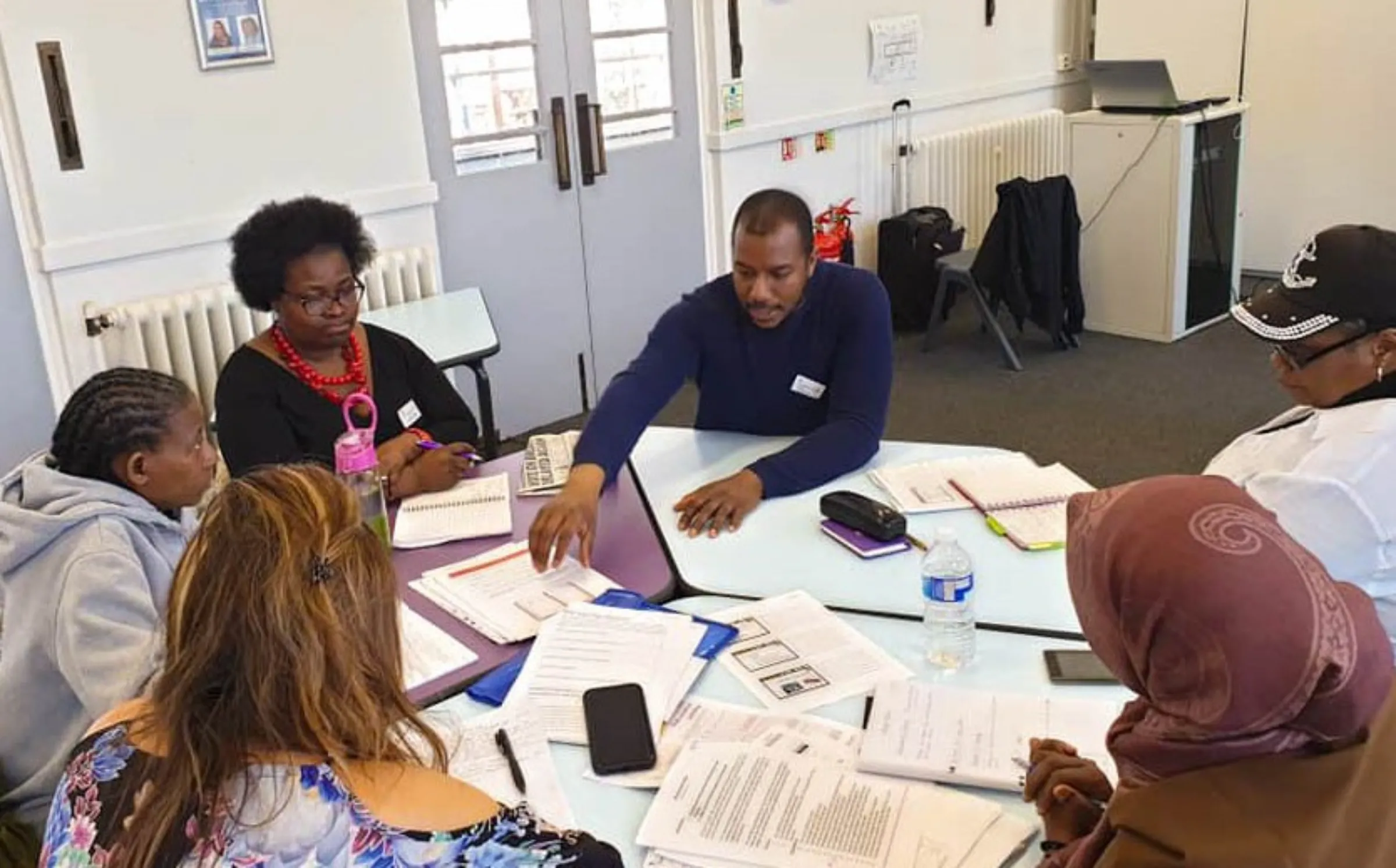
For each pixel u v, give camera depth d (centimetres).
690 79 475
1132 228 513
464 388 429
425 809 91
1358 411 159
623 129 458
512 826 93
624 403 224
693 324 241
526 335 444
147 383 168
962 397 466
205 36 342
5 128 312
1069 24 638
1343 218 579
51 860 92
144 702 100
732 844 121
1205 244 520
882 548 188
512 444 437
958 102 586
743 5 480
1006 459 222
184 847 86
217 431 229
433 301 370
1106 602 87
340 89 375
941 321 543
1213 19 584
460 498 219
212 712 88
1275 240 602
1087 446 410
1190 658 81
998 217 487
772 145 509
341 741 90
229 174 355
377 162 388
